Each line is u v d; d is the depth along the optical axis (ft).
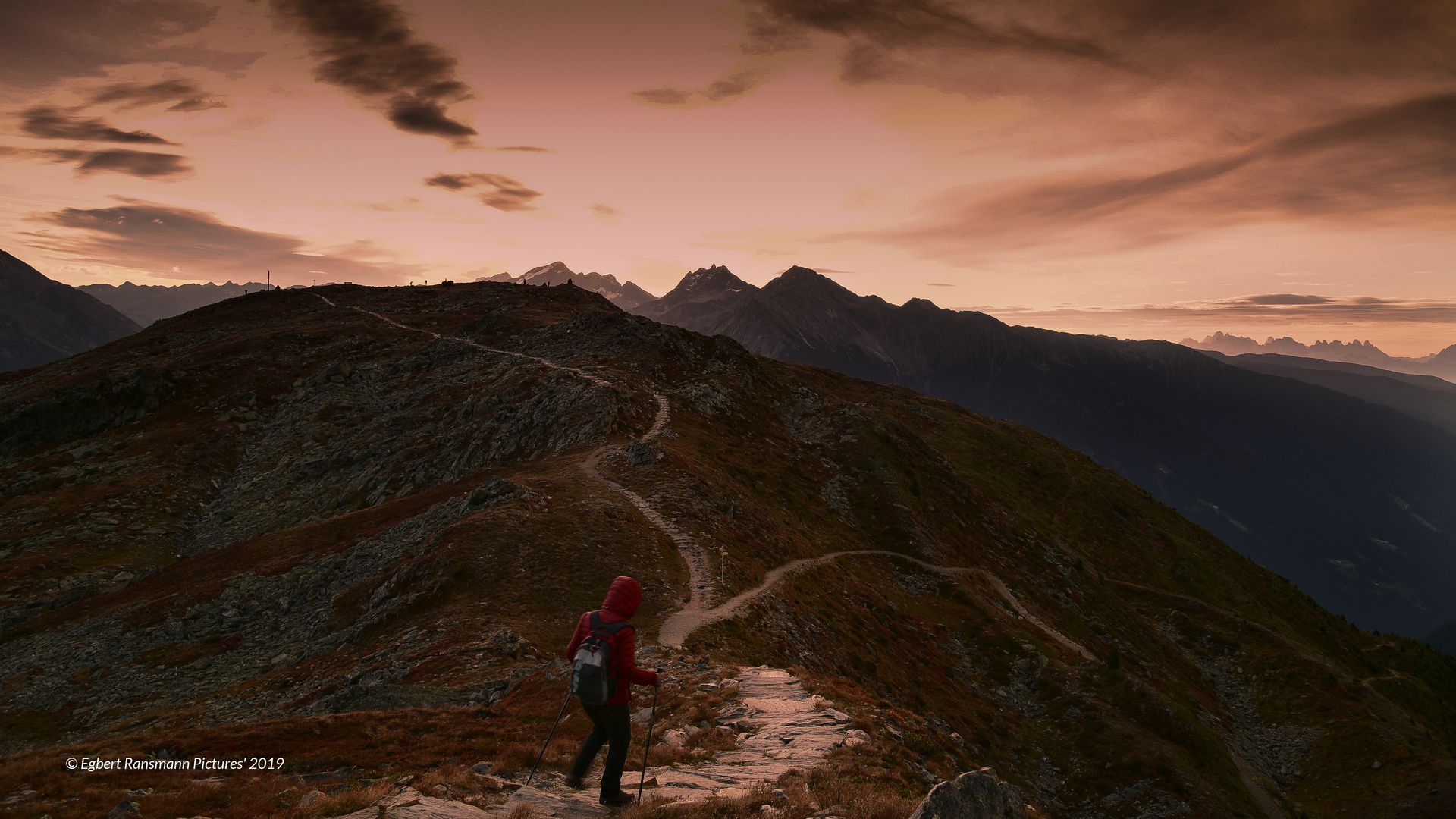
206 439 402.52
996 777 30.09
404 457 336.90
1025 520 451.94
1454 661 514.68
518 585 152.87
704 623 139.44
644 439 286.25
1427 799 226.17
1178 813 180.45
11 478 372.58
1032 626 277.44
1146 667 312.71
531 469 256.73
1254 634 382.01
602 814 30.53
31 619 230.07
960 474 540.11
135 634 197.77
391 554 211.82
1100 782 192.24
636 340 426.51
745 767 42.19
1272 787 252.01
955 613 266.36
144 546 304.71
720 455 304.50
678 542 187.83
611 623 31.73
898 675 193.57
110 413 449.06
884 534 316.60
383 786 34.96
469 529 176.04
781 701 63.10
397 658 128.36
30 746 152.56
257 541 266.16
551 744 47.06
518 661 115.65
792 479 332.19
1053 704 223.71
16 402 463.42
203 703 149.18
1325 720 295.89
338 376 479.00
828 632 179.83
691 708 59.77
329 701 99.09
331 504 323.98
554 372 377.71
